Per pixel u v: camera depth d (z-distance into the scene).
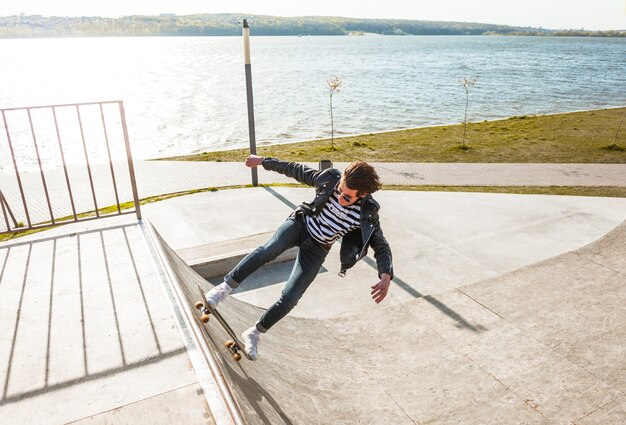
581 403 3.93
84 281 3.70
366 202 2.77
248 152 21.20
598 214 10.36
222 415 2.39
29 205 13.10
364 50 174.25
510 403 3.97
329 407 3.76
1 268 3.90
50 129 29.61
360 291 7.09
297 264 2.97
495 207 10.91
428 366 4.55
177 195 12.49
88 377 2.67
